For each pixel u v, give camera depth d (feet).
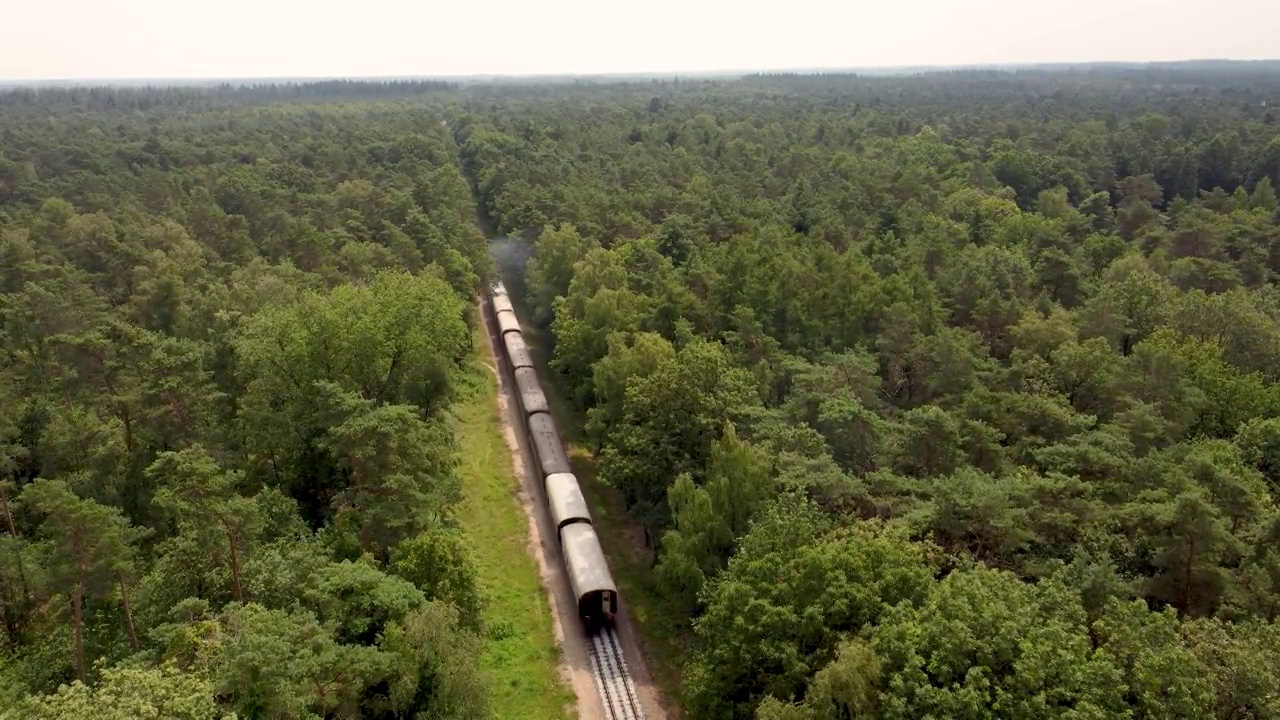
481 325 303.27
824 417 141.49
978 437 140.87
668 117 641.81
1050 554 114.83
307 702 87.61
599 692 131.44
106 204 318.86
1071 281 236.22
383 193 342.64
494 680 125.80
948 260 247.29
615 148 485.56
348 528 136.77
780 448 138.21
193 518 111.96
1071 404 166.61
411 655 104.12
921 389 182.60
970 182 379.35
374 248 268.41
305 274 246.88
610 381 181.16
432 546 126.93
